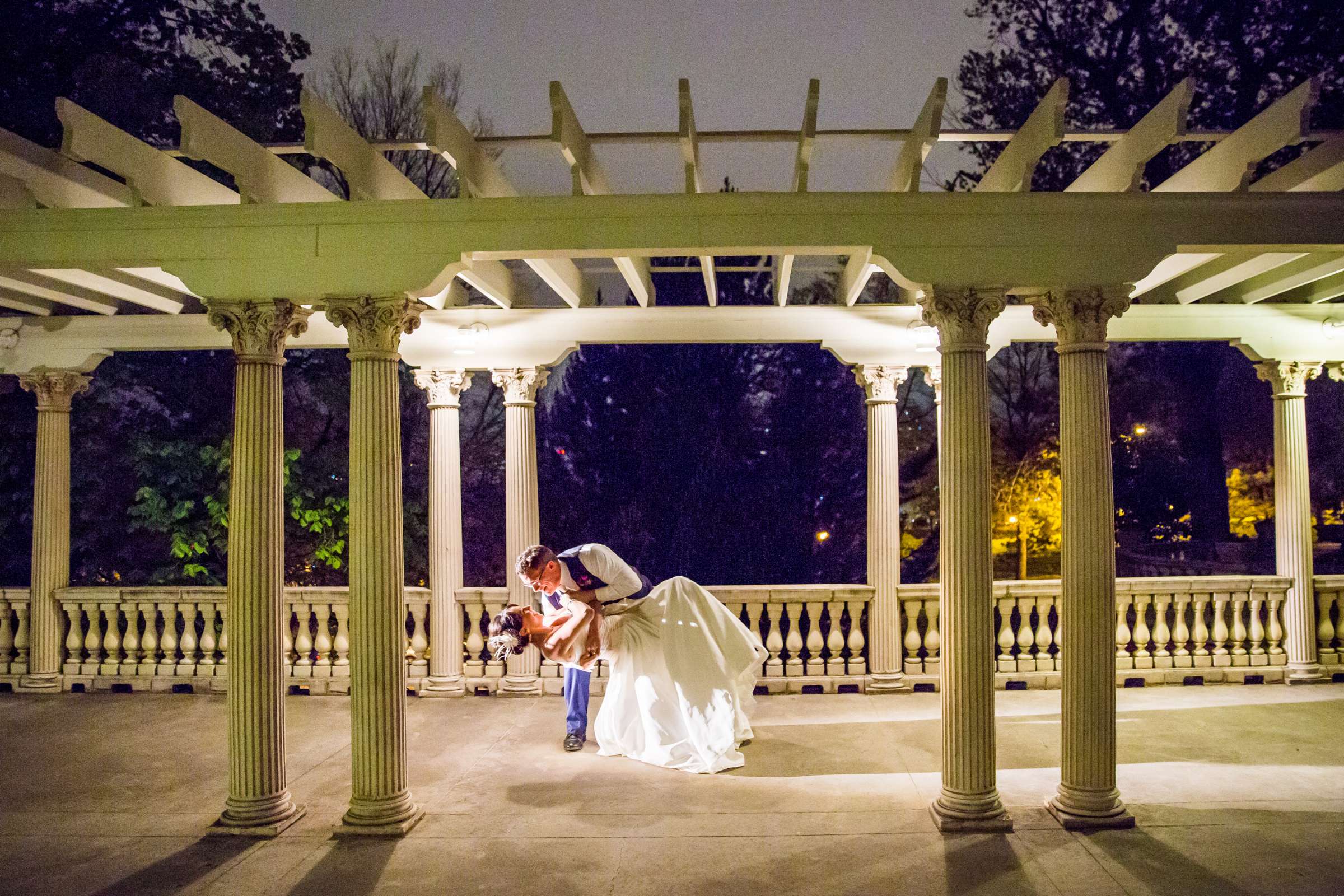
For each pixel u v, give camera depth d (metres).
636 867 4.61
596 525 15.88
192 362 14.22
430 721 7.63
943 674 5.16
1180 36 17.81
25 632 9.03
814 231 5.00
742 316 8.38
